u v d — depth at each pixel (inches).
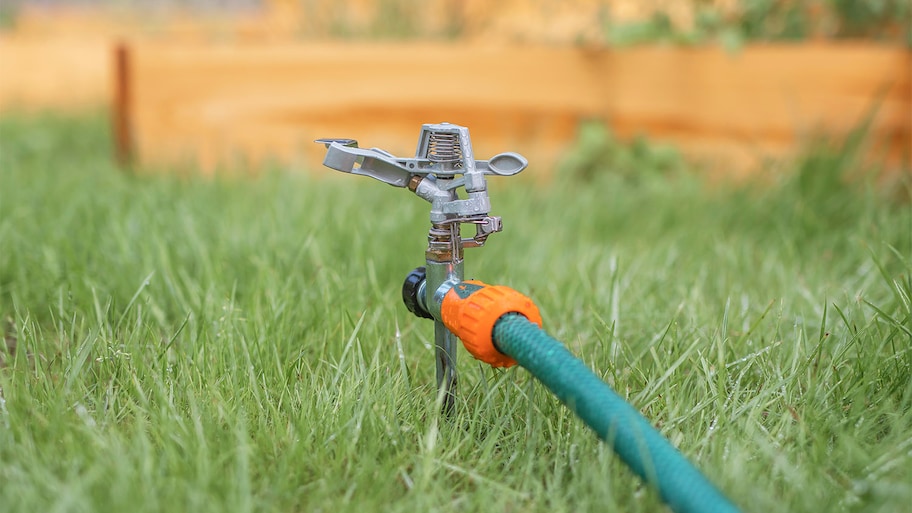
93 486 28.2
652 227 53.7
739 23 66.6
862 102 59.5
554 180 63.9
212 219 49.1
